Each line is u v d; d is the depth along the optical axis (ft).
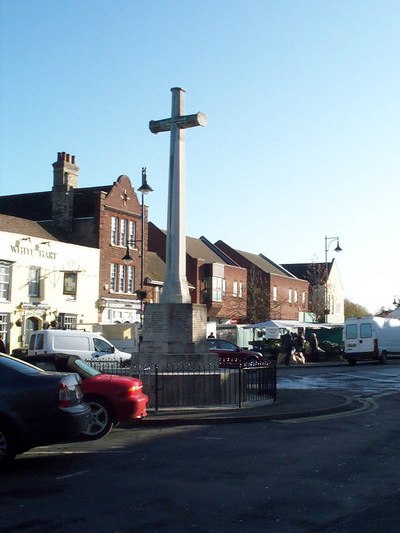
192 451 33.58
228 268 188.85
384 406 55.06
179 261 55.11
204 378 51.01
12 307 115.65
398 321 130.21
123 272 145.69
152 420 44.06
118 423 43.75
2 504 22.94
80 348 77.77
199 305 54.54
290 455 32.27
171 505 22.72
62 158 141.28
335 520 20.84
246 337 157.58
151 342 53.36
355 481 26.40
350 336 123.54
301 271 254.06
